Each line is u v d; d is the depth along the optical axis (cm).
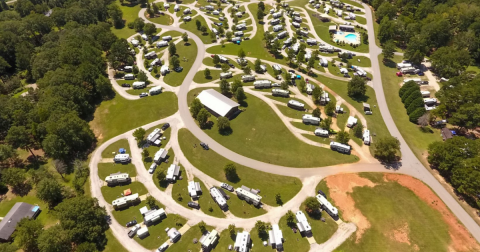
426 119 14475
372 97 17300
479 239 10238
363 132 14588
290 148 13950
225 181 12375
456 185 11769
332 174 12650
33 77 18338
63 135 12781
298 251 9938
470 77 16475
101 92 16925
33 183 11950
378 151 13000
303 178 12500
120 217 11012
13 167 12731
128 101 17062
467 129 14488
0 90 17512
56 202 11462
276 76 18988
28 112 14162
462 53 18038
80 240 9931
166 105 16688
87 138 14012
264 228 10181
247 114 16050
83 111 15788
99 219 10475
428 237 10325
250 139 14488
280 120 15612
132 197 11350
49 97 14275
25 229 9419
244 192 11488
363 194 11769
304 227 10306
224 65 19088
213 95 16525
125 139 14512
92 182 12338
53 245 9075
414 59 19288
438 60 18562
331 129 14912
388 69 19762
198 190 11738
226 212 11194
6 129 13712
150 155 13575
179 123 15462
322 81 18750
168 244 10125
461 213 11025
